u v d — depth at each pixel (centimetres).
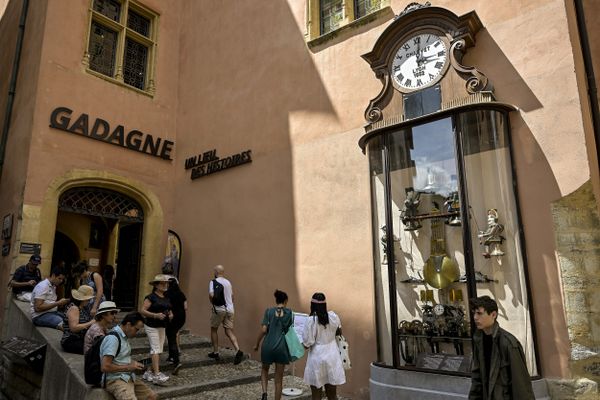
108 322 471
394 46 598
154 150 944
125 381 407
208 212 885
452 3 605
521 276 492
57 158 789
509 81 538
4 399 639
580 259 462
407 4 662
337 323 509
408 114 571
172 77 1023
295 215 735
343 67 724
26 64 869
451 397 473
